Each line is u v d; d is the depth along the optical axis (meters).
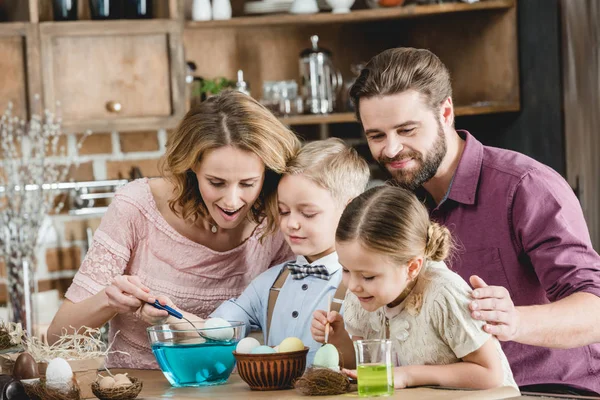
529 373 2.53
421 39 4.73
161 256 2.79
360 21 4.73
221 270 2.83
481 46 4.41
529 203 2.49
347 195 2.54
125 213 2.77
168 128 4.28
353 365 2.30
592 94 3.95
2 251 4.27
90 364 2.15
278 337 2.57
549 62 4.15
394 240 2.05
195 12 4.36
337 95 4.64
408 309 2.13
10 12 4.24
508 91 4.30
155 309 2.37
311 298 2.54
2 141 4.37
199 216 2.74
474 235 2.61
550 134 4.16
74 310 2.67
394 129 2.50
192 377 2.18
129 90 4.24
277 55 4.73
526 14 4.23
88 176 4.57
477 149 2.63
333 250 2.57
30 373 2.08
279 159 2.50
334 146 2.59
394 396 1.89
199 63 4.67
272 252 2.89
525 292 2.57
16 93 4.16
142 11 4.26
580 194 4.02
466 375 2.02
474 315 2.02
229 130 2.44
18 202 4.35
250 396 2.00
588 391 2.53
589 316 2.23
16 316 4.18
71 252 4.53
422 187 2.78
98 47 4.21
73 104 4.20
